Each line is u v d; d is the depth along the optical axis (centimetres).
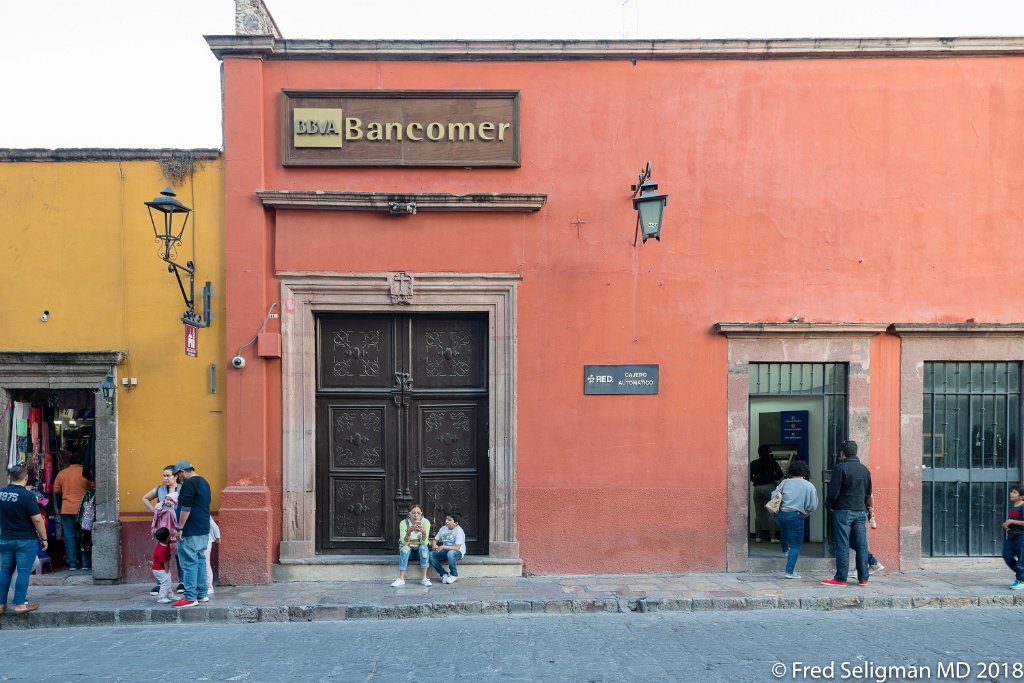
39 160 851
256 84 844
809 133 866
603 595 750
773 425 910
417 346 871
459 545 812
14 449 850
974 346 861
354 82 854
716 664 565
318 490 859
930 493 871
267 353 828
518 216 858
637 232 858
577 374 855
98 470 834
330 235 850
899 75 866
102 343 848
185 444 844
